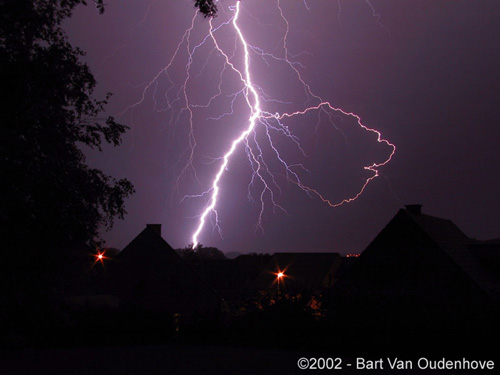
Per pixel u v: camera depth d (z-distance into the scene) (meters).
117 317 19.86
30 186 11.85
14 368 11.92
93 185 12.94
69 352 15.66
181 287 31.09
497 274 23.08
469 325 12.94
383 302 14.46
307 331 15.63
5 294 12.21
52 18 13.23
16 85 11.96
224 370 11.60
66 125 13.25
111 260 31.81
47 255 12.40
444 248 21.38
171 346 17.73
